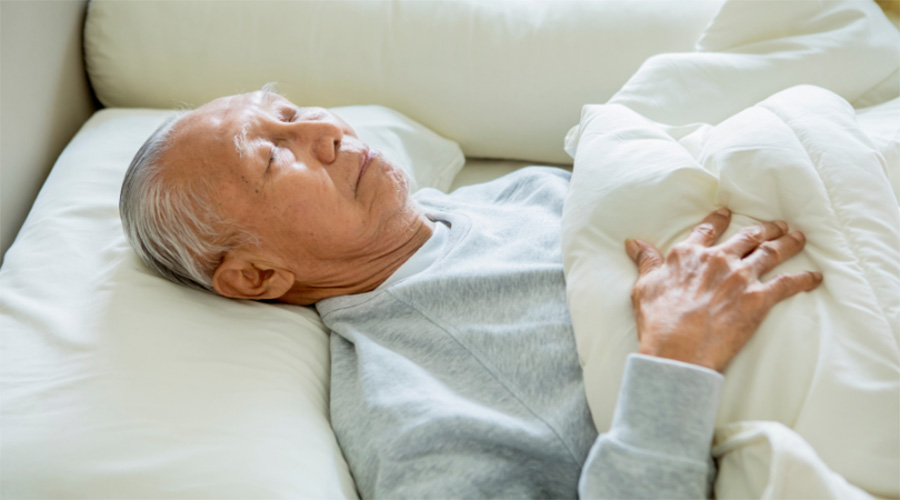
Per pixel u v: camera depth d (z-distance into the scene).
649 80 1.14
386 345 0.90
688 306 0.72
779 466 0.60
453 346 0.86
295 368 0.88
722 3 1.21
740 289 0.72
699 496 0.64
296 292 1.01
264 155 0.90
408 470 0.77
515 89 1.32
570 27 1.31
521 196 1.15
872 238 0.74
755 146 0.83
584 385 0.77
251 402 0.80
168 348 0.84
